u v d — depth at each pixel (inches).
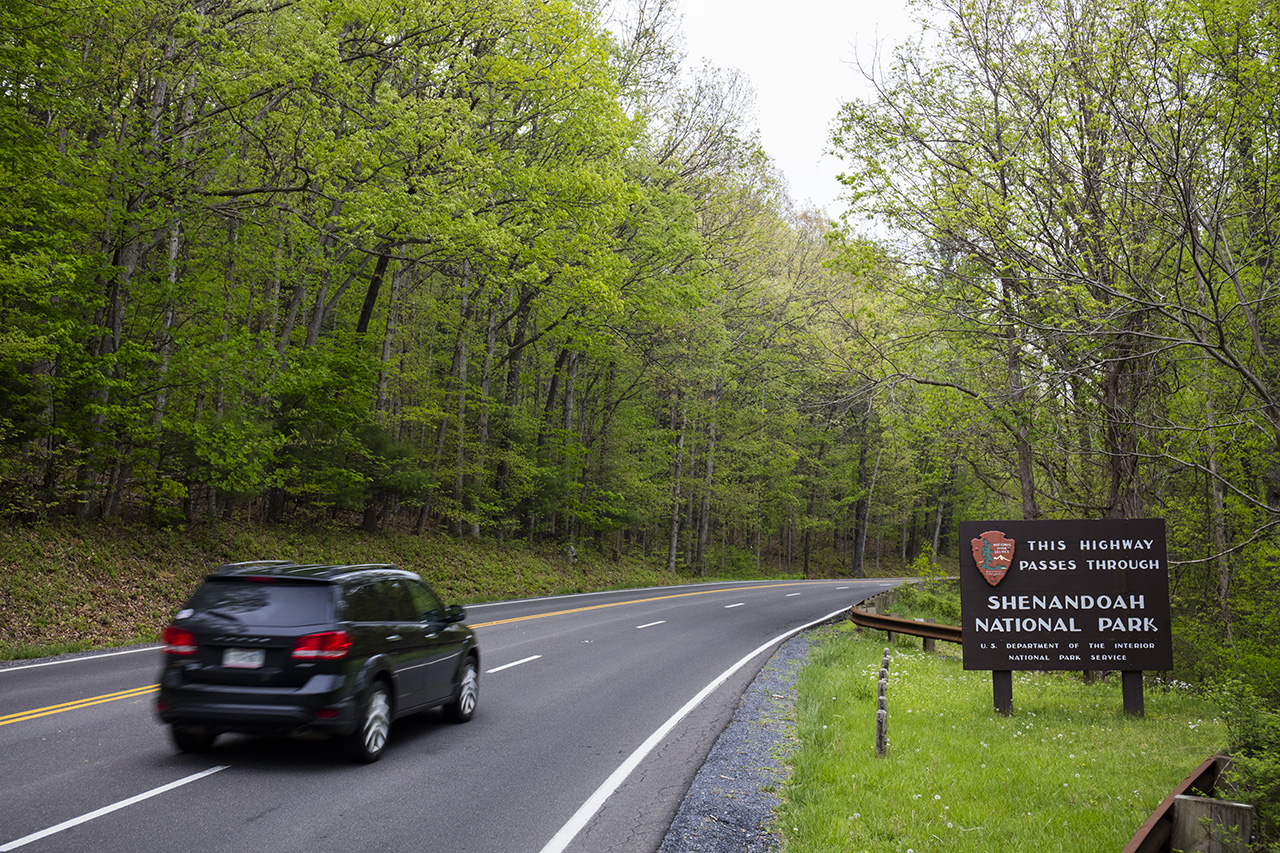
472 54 783.1
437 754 312.7
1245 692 404.2
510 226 781.9
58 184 616.4
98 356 659.4
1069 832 242.5
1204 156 409.1
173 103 748.6
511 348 1248.2
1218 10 364.2
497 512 1199.6
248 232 810.8
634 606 961.5
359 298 1224.8
